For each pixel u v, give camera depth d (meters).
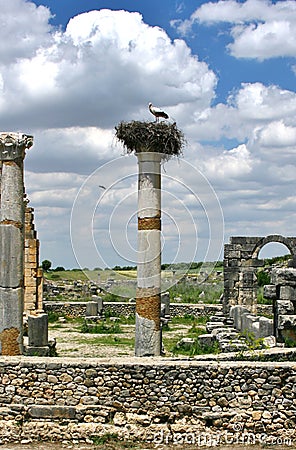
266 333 24.81
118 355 24.67
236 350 21.84
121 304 40.94
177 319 40.62
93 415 15.12
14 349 18.09
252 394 14.94
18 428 15.05
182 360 16.31
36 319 22.66
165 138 19.55
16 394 15.38
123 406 15.10
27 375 15.40
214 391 14.98
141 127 19.47
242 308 30.89
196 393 15.01
